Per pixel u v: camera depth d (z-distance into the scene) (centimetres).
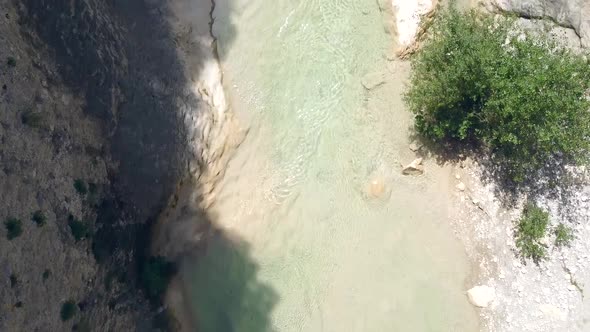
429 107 1167
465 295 1213
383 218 1250
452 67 1104
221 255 1245
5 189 902
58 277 974
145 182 1172
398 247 1239
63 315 973
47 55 1032
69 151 1035
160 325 1193
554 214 1197
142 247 1188
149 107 1178
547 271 1191
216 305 1233
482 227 1223
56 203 991
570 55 1121
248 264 1245
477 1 1245
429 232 1240
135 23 1194
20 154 938
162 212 1205
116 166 1138
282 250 1248
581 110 1073
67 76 1060
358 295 1230
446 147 1243
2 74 933
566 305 1179
